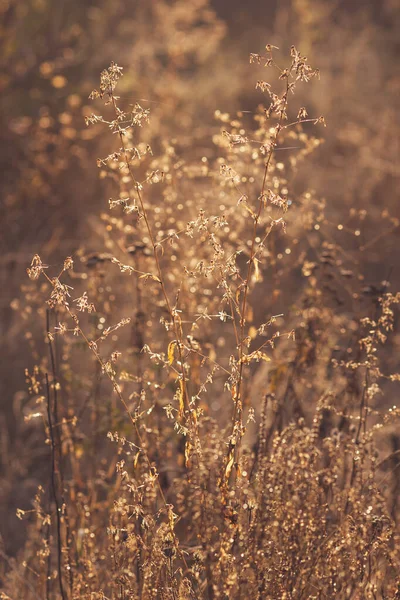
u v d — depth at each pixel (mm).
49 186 6109
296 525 2473
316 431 2721
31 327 4801
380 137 7191
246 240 3557
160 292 3541
